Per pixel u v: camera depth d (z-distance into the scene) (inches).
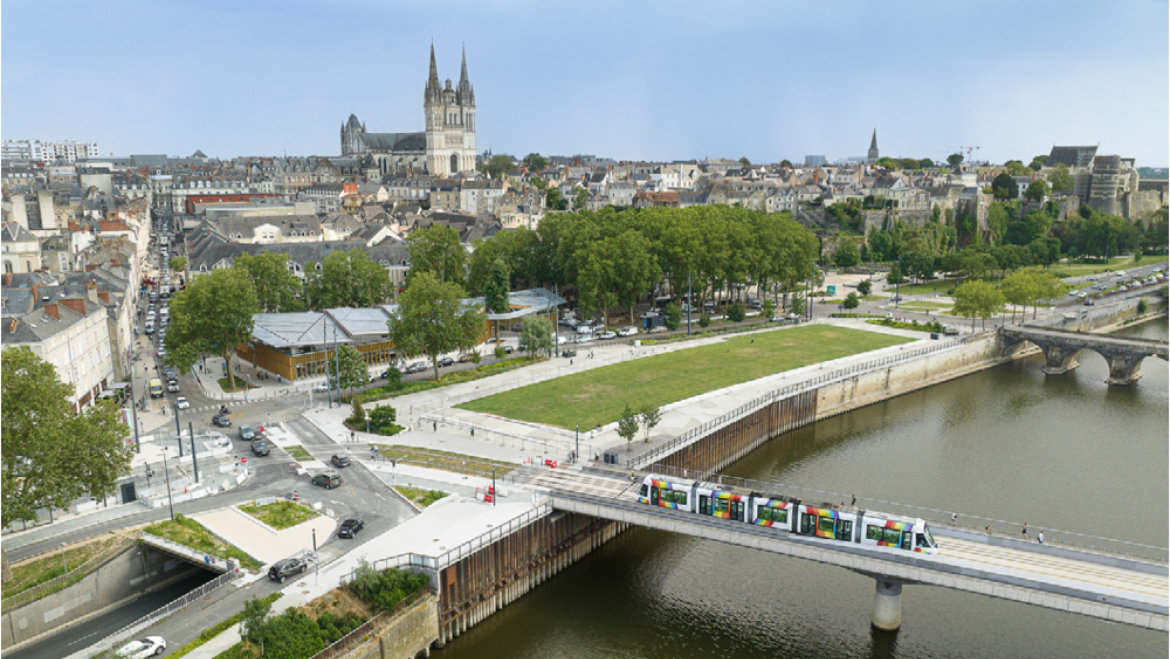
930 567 2746.1
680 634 3011.8
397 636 2699.3
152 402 4985.2
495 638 2989.7
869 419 5442.9
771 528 3056.1
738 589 3331.7
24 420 2896.2
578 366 5787.4
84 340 4869.6
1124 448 4825.3
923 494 4114.2
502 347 6186.0
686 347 6441.9
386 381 5457.7
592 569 3513.8
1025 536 2935.5
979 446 4872.0
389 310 6259.8
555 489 3506.4
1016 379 6461.6
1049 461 4606.3
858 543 2913.4
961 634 2989.7
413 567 2886.3
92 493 3083.2
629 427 3929.6
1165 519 3831.2
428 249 7504.9
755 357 6058.1
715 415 4594.0
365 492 3545.8
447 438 4259.4
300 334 5541.3
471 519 3240.7
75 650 2664.9
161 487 3533.5
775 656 2876.5
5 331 4106.8
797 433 5162.4
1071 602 2534.5
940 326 7066.9
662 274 7760.8
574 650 2915.8
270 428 4446.4
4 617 2647.6
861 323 7504.9
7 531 3152.1
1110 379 6328.7
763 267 7746.1
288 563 2824.8
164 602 3034.0
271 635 2433.6
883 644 2923.2
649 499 3314.5
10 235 6825.8
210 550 2989.7
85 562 2925.7
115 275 7116.1
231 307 5211.6
